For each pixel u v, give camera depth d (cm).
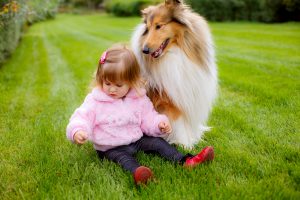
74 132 290
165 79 343
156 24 341
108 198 264
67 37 1780
